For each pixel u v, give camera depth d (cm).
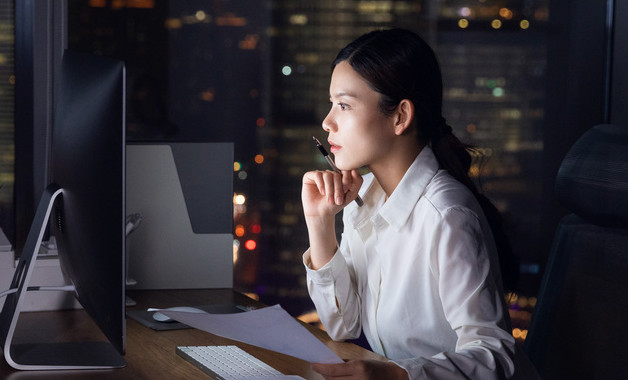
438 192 138
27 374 126
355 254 159
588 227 160
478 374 114
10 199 243
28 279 132
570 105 296
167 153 202
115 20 268
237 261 295
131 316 169
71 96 137
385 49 141
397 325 141
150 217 202
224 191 207
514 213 303
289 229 297
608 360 149
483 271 127
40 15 240
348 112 143
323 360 119
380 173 148
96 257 121
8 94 241
